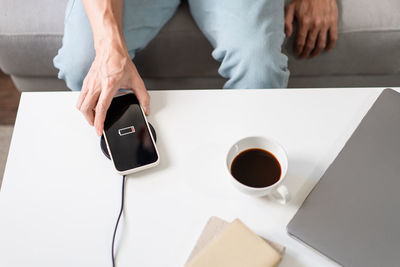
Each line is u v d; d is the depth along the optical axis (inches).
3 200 24.7
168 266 22.8
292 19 40.9
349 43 42.1
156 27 39.1
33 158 26.5
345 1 41.6
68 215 24.3
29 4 41.1
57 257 22.9
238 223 22.0
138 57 43.4
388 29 40.8
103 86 28.1
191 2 38.8
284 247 22.5
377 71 46.8
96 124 26.9
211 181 25.6
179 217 24.3
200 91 29.5
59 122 28.1
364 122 26.2
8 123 54.3
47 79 48.9
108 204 24.7
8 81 58.1
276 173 23.8
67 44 36.2
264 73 34.4
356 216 22.7
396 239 21.8
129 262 22.8
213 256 21.0
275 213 24.3
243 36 35.0
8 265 22.6
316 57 44.1
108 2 31.3
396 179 23.8
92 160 26.4
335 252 21.8
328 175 24.4
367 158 24.7
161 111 28.6
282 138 27.4
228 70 36.9
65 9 41.0
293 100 29.1
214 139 27.4
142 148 26.1
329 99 29.1
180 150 26.9
